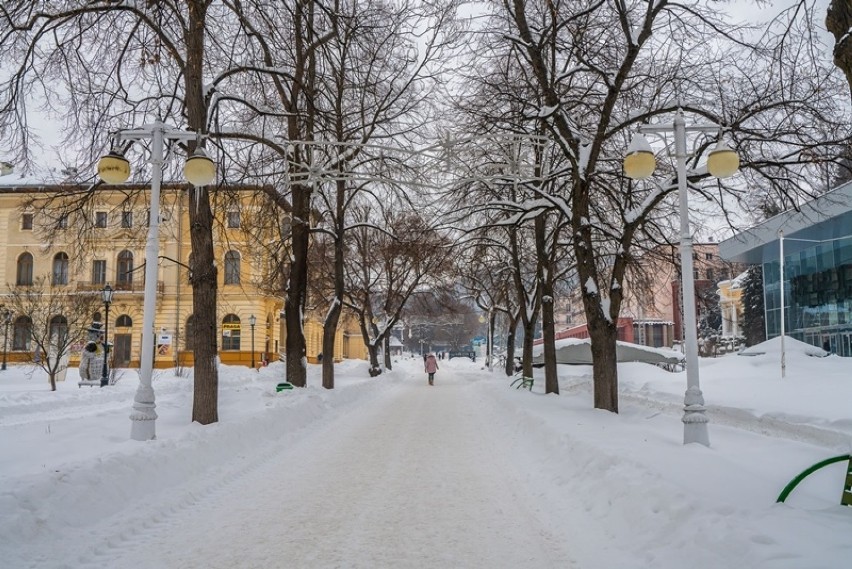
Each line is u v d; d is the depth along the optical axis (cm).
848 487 555
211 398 1152
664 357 3288
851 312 2928
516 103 1542
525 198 1884
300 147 1775
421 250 1927
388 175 1761
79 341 2900
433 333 10362
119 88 1337
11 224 4331
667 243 1595
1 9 1105
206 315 1168
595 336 1373
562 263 2538
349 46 1611
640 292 2006
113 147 1001
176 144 1218
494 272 2833
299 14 1296
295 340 1961
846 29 463
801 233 3006
